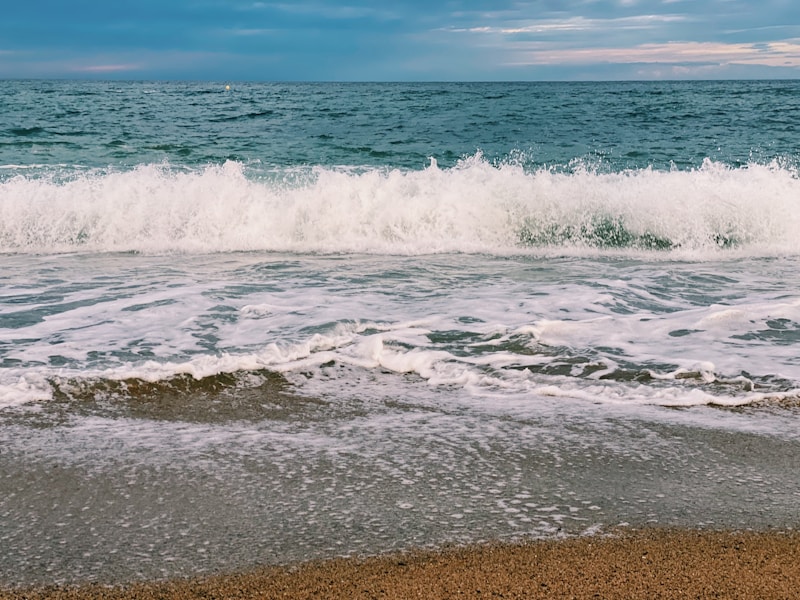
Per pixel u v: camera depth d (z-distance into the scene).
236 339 4.05
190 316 4.50
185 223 7.61
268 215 7.79
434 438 2.87
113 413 3.10
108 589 1.83
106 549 2.02
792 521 2.20
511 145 16.75
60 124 20.91
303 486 2.44
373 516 2.22
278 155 14.34
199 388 3.39
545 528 2.15
